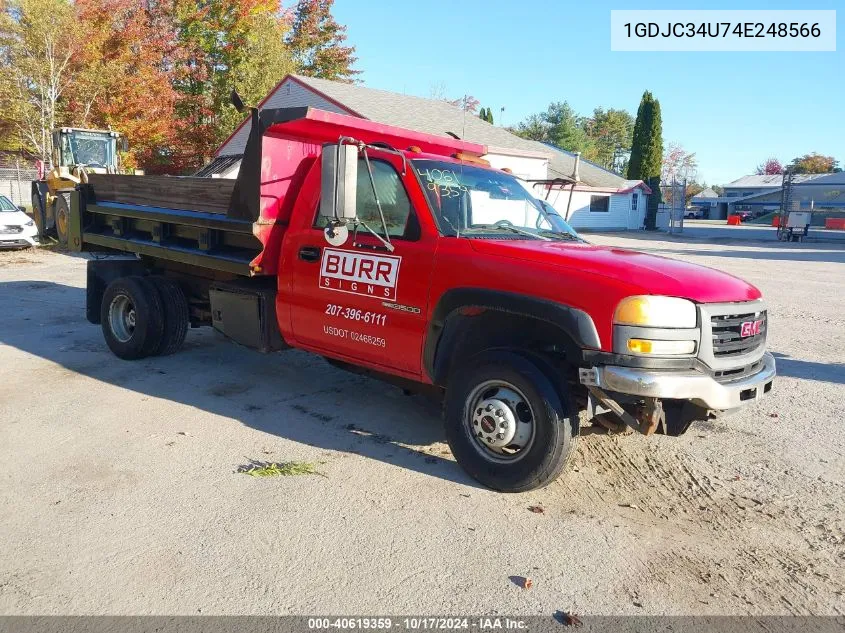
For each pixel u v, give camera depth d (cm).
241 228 559
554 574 347
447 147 618
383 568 348
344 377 697
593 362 394
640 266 416
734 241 3212
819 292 1384
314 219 530
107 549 359
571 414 412
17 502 409
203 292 725
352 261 497
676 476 473
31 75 2786
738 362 415
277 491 432
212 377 681
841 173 5175
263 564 349
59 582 329
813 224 5178
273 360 754
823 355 834
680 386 383
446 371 468
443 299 445
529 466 418
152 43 3030
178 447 499
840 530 400
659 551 373
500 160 2948
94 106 2930
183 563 348
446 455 499
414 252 464
